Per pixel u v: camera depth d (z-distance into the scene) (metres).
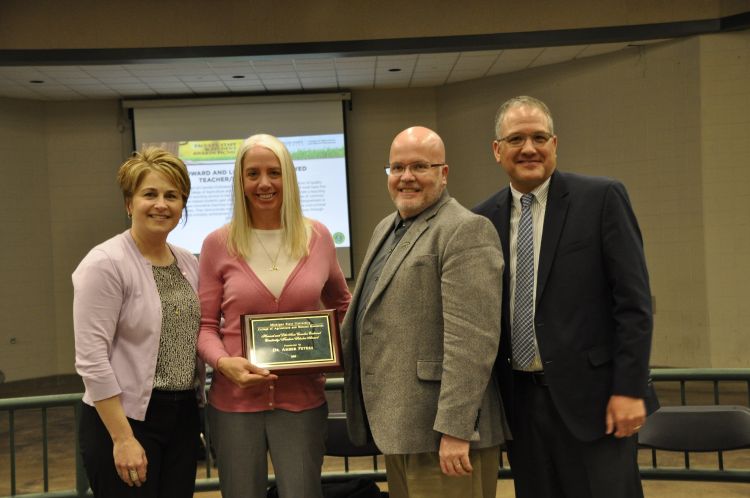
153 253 2.51
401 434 2.29
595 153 9.34
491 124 10.32
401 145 2.42
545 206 2.51
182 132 10.47
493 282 2.26
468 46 8.44
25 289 10.41
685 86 8.48
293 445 2.50
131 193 2.46
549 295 2.42
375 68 9.64
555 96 9.68
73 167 10.73
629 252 2.33
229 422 2.50
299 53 8.43
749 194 8.27
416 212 2.45
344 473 3.41
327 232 2.76
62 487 5.02
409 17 8.44
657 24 8.32
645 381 2.26
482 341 2.21
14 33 8.27
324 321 2.53
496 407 2.42
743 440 3.05
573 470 2.42
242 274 2.55
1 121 10.24
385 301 2.38
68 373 10.70
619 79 9.07
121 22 8.34
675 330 8.68
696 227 8.48
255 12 8.41
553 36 8.41
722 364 8.36
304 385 2.55
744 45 8.23
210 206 10.44
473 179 10.58
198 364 2.60
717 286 8.38
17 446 6.24
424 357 2.32
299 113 10.56
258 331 2.49
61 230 10.73
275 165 2.57
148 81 9.68
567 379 2.37
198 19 8.39
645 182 8.91
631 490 2.40
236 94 10.50
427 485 2.34
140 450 2.33
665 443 3.12
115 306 2.37
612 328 2.39
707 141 8.34
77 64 8.44
